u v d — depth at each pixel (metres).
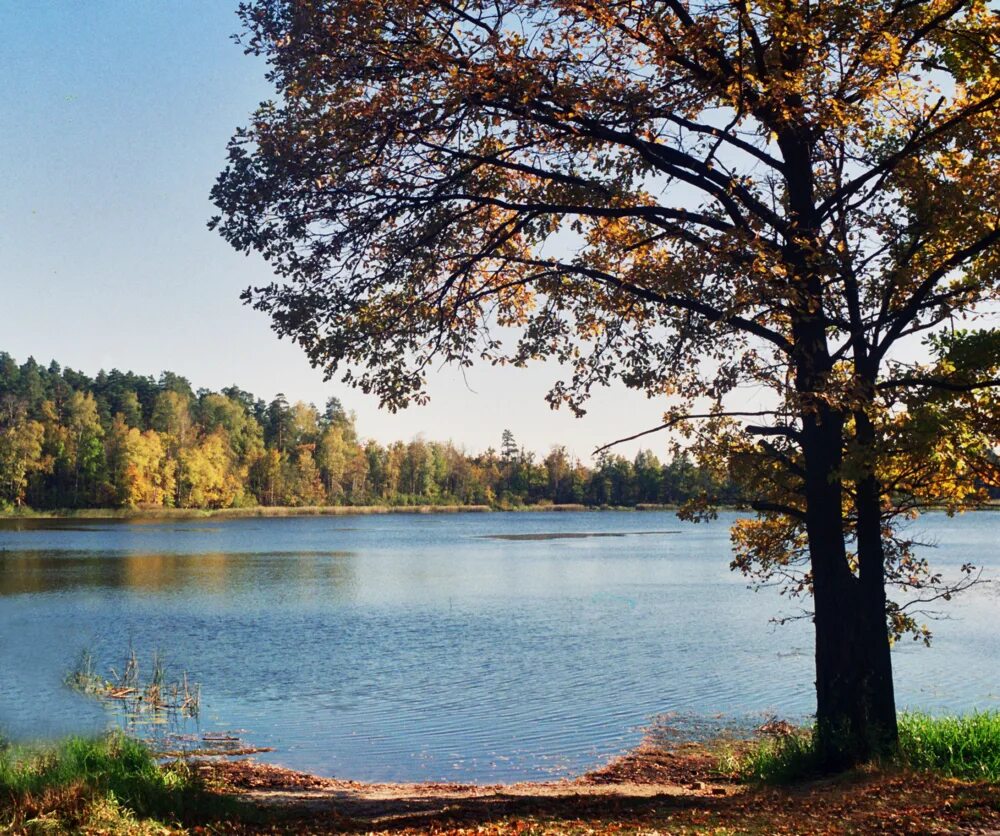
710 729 17.75
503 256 13.04
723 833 8.27
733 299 11.04
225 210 11.88
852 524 13.21
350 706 19.73
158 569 52.12
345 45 11.59
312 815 10.04
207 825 8.77
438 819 9.75
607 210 11.95
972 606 34.31
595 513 175.25
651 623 32.53
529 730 17.75
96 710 18.44
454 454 196.00
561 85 11.27
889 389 11.76
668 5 11.80
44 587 42.03
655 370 13.54
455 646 27.72
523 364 14.00
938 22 11.47
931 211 11.68
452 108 11.42
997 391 11.70
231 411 162.38
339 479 175.25
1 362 149.50
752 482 13.86
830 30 11.38
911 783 9.79
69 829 7.92
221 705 19.67
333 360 12.48
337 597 40.53
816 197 13.31
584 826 8.94
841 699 11.61
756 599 39.72
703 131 12.08
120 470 133.38
